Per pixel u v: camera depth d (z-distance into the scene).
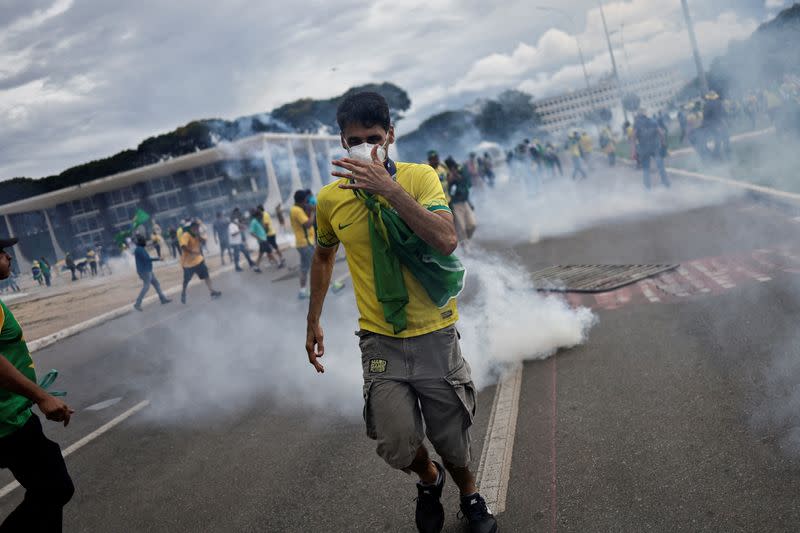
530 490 3.25
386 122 2.58
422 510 2.86
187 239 14.62
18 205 48.69
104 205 50.47
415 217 2.40
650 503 2.92
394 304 2.62
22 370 2.92
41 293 29.00
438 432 2.75
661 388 4.15
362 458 4.09
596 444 3.58
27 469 2.82
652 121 15.34
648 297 6.36
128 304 17.19
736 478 2.96
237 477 4.20
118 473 4.75
